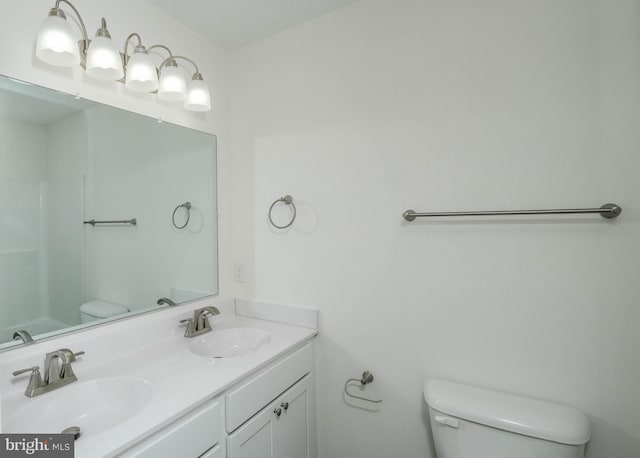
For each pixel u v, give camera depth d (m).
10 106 1.09
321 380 1.65
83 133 1.28
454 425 1.14
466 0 1.29
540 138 1.17
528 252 1.19
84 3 1.26
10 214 1.10
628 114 1.04
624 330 1.05
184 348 1.43
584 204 1.10
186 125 1.69
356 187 1.54
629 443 1.05
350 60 1.55
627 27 1.04
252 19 1.64
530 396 1.18
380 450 1.50
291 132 1.72
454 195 1.32
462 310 1.31
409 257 1.42
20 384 1.05
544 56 1.16
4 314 1.08
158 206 1.57
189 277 1.71
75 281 1.26
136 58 1.29
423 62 1.38
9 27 1.07
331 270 1.61
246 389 1.19
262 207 1.82
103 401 1.10
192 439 0.98
